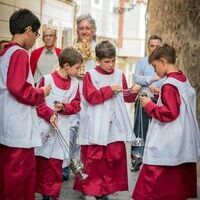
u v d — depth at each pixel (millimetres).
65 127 5242
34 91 4062
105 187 5297
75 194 5754
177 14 7215
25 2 12680
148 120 6758
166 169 4336
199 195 5656
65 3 18328
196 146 4434
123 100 5344
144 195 4359
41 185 5164
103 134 5207
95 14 27453
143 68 6766
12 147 4070
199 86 6641
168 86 4246
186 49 6926
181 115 4281
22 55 4016
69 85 5309
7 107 4055
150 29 8422
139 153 6859
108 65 5246
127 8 30719
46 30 6699
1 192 4156
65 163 5523
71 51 5277
